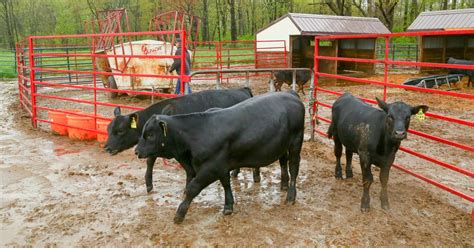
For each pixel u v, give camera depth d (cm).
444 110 1155
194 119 472
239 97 627
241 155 480
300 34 1828
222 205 534
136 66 1309
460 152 757
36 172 668
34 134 915
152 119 467
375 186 596
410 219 492
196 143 462
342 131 568
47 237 458
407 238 447
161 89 1428
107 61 1396
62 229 475
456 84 1609
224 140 462
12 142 852
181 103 589
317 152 762
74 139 866
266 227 472
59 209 528
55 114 899
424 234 456
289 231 463
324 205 532
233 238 448
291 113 523
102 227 479
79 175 652
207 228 472
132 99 1370
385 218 494
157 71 1323
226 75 1956
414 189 584
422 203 537
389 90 1550
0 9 5256
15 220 499
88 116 846
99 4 4862
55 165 703
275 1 4928
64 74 2059
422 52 2127
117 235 459
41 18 5538
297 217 498
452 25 2139
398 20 4838
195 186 471
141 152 468
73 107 1237
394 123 454
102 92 1579
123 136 586
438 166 684
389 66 2528
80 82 1744
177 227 475
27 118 1087
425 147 791
